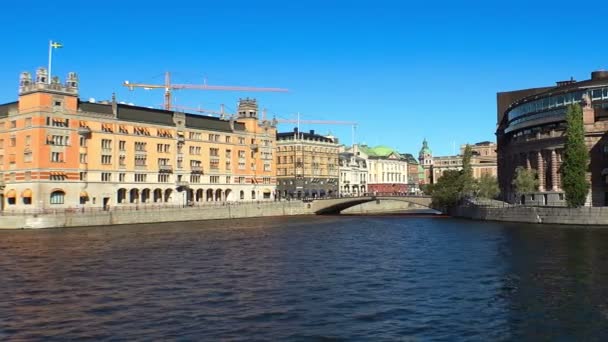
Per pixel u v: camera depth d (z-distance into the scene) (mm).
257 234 89562
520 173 118812
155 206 129750
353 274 47781
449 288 41188
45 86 116250
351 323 31734
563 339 28719
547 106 126250
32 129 115938
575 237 73125
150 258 58781
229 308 35219
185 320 32375
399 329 30547
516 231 85312
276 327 30938
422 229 96500
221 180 157625
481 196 138375
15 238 81438
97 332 30172
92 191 124688
